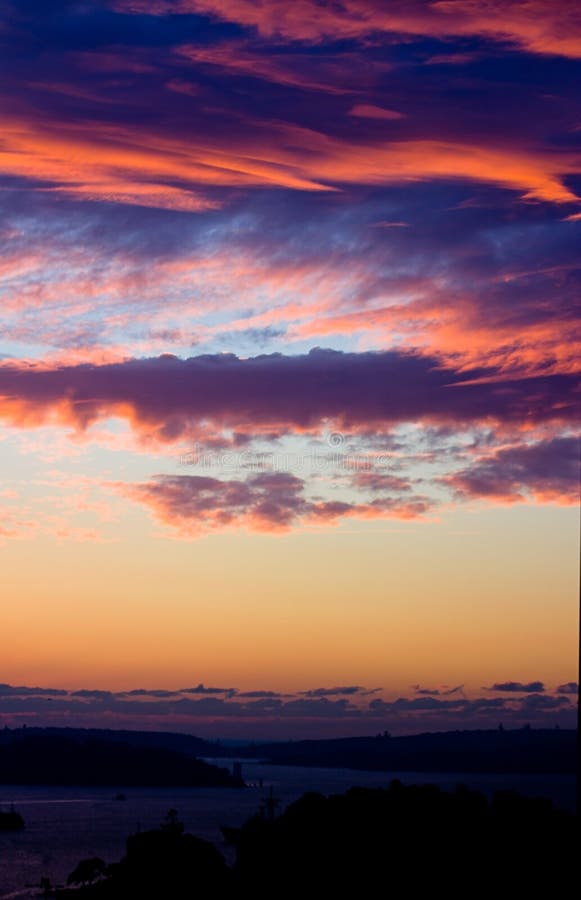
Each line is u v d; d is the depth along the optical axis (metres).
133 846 138.88
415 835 123.94
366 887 120.12
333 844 127.06
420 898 115.62
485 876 115.19
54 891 173.88
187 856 135.12
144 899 131.38
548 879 113.25
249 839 136.12
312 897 122.31
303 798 138.50
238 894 128.62
